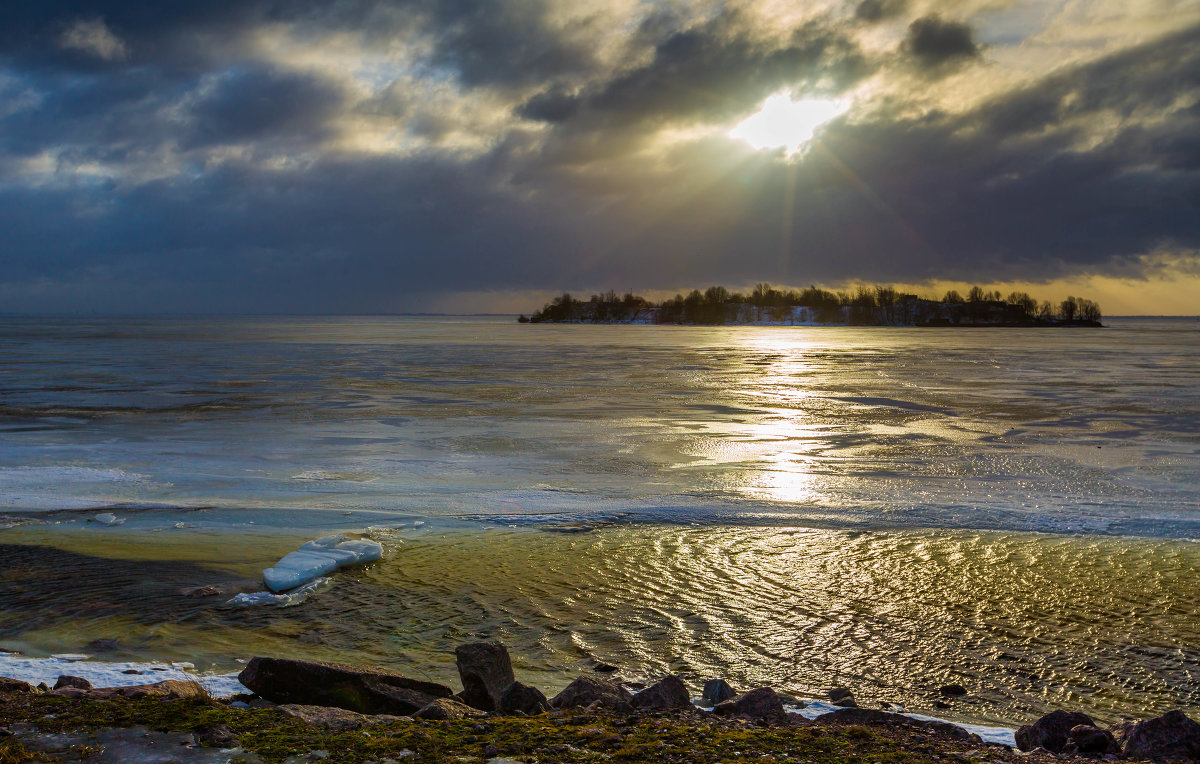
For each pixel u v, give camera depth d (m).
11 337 103.50
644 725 5.30
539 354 68.12
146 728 4.81
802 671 8.48
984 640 9.30
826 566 11.95
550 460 20.02
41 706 5.19
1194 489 16.91
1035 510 15.14
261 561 12.09
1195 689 8.04
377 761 4.43
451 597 10.64
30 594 10.56
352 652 8.80
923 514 14.88
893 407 30.70
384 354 67.00
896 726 5.93
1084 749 5.32
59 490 16.53
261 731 4.82
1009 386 39.19
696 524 14.19
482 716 5.52
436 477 17.98
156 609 10.10
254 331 135.12
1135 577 11.47
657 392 36.00
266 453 20.77
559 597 10.64
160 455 20.41
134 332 126.31
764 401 32.56
